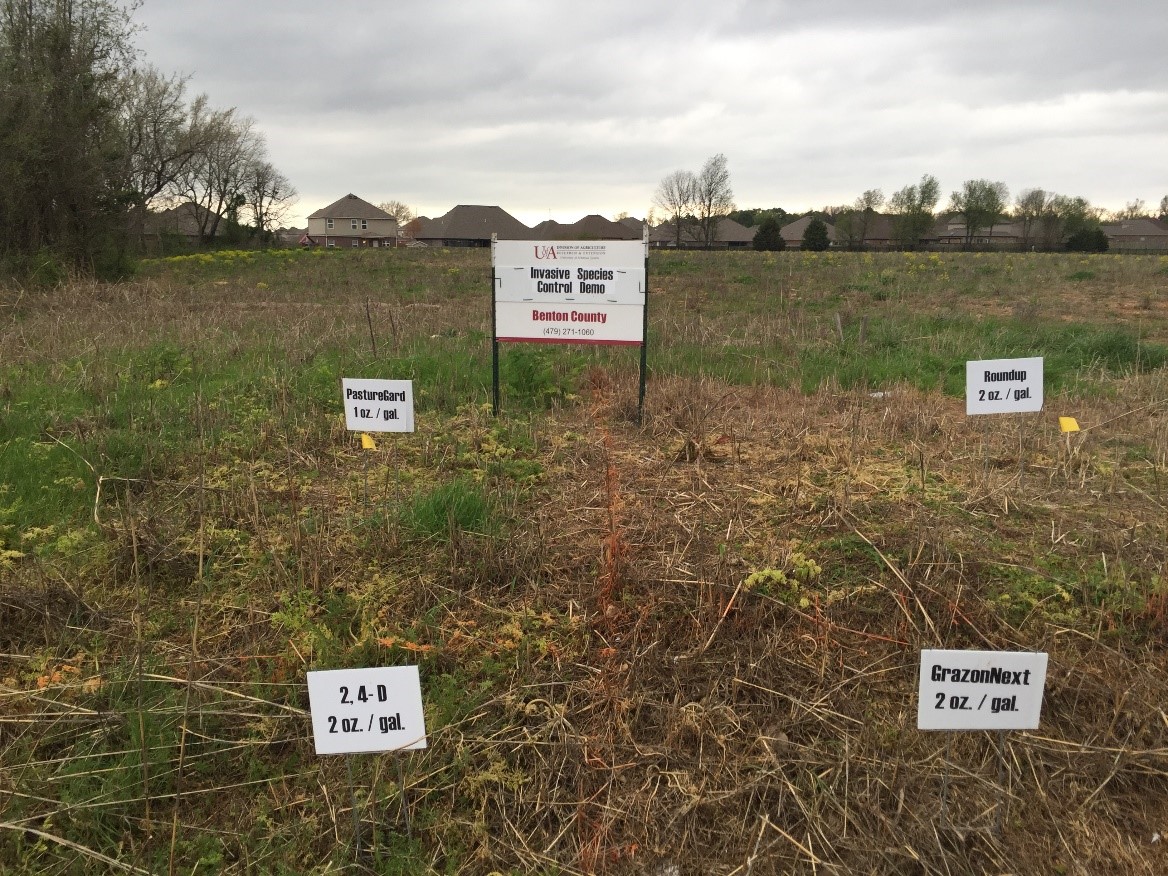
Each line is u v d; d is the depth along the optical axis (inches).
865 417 289.3
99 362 361.4
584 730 130.8
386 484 212.4
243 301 711.7
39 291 737.6
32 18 954.7
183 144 1941.4
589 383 343.6
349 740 107.3
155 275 1115.3
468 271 1104.2
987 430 253.1
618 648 146.6
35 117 903.7
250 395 312.7
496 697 135.2
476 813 116.5
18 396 308.5
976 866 109.6
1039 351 405.7
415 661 143.3
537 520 196.2
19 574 169.8
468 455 238.8
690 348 414.6
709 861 111.0
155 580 172.9
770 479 223.1
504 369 327.3
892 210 2866.6
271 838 112.4
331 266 1267.2
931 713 108.4
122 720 129.8
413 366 345.1
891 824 114.0
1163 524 192.2
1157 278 967.0
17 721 129.6
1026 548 179.8
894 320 526.3
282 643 149.5
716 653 145.9
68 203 973.8
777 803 118.6
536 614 157.4
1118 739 127.7
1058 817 116.4
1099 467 231.9
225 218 2655.0
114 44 1015.0
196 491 212.1
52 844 111.2
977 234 3250.5
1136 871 108.8
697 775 122.7
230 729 130.6
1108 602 156.4
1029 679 106.8
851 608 155.9
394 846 111.8
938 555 168.9
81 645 151.8
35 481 216.1
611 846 112.8
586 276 281.3
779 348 430.3
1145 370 379.2
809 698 136.3
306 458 241.0
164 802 118.8
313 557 171.0
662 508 202.7
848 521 189.2
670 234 3326.8
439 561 173.6
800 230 3521.2
